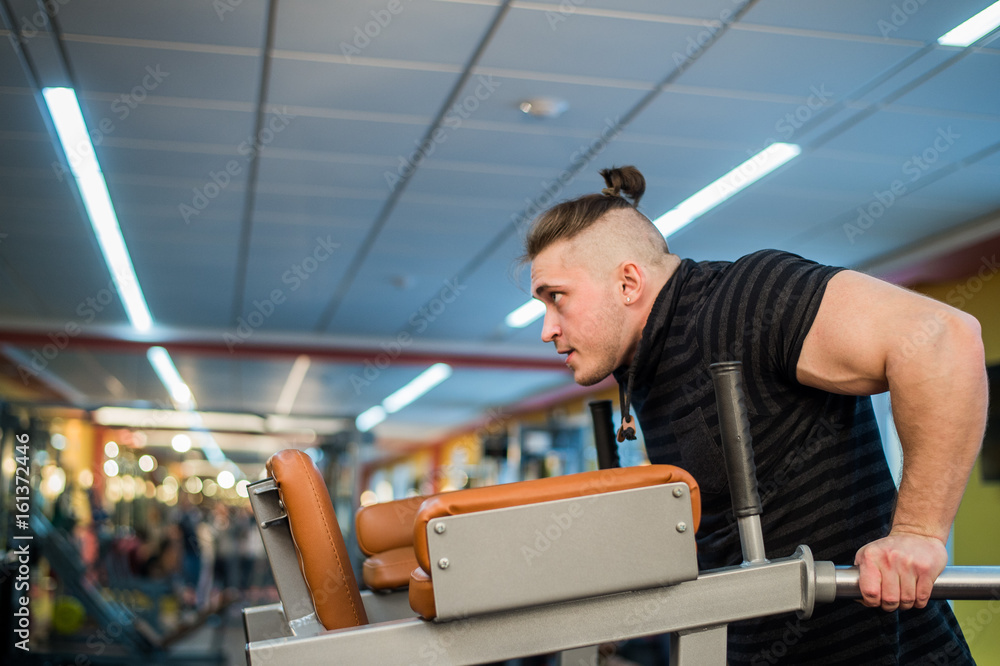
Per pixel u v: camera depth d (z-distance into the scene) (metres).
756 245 6.33
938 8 3.23
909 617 1.30
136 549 10.90
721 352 1.28
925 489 1.07
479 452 15.66
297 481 1.25
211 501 24.23
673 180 5.05
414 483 22.45
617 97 4.01
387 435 19.59
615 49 3.57
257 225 5.98
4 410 6.46
